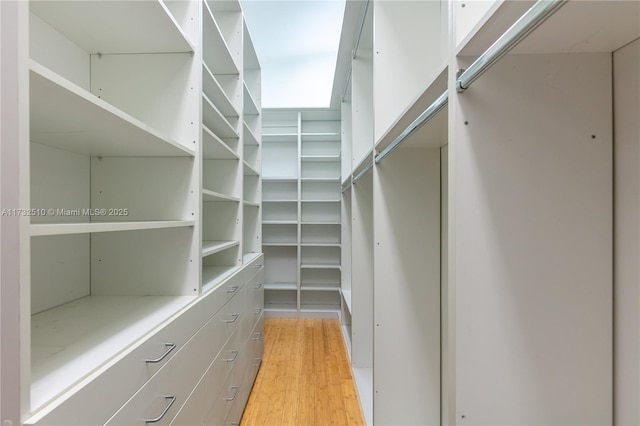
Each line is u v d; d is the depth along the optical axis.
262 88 3.46
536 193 0.65
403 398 1.43
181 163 1.23
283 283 3.62
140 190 1.22
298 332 3.03
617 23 0.52
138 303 1.08
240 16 2.06
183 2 1.25
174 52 1.23
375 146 1.45
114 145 1.04
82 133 0.88
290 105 3.48
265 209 3.70
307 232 3.68
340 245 3.40
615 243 0.63
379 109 1.47
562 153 0.64
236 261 1.94
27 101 0.48
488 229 0.65
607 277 0.64
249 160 2.72
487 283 0.65
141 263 1.20
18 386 0.47
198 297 1.16
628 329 0.61
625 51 0.60
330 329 3.11
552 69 0.64
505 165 0.65
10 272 0.47
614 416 0.63
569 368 0.64
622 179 0.61
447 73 0.75
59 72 1.04
